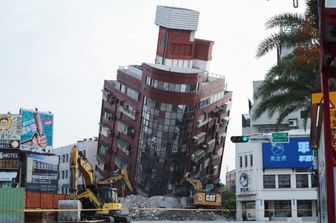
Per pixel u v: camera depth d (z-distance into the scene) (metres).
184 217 89.94
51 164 89.50
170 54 115.81
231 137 36.72
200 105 109.88
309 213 81.69
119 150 117.81
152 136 108.06
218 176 129.25
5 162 84.19
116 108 119.75
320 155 13.95
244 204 86.94
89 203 48.06
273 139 36.16
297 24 29.69
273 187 83.06
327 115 10.06
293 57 29.42
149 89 106.44
